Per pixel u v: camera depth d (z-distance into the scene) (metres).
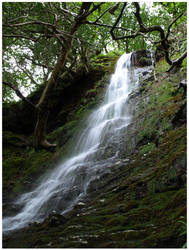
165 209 3.21
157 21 10.64
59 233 3.37
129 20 10.59
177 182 3.82
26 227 4.73
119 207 3.79
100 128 9.07
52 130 12.47
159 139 6.11
